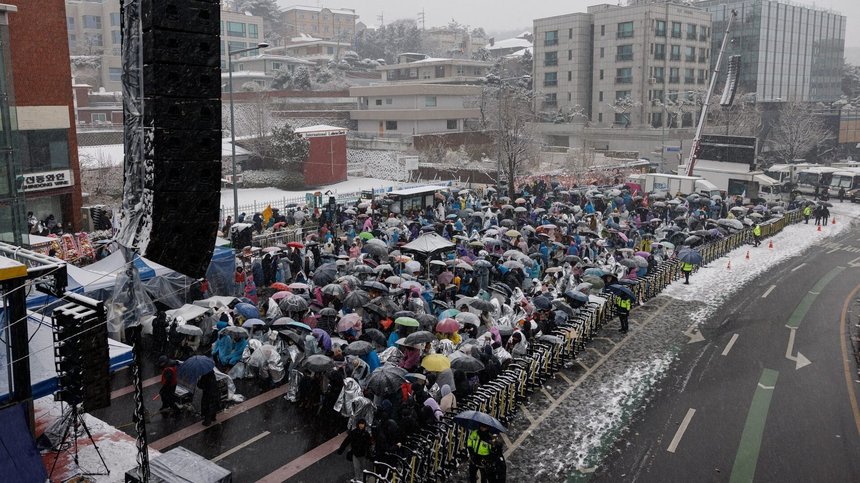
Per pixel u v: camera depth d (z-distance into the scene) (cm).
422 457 1284
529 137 6344
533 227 3469
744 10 10288
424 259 2720
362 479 1270
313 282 2275
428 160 6644
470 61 9800
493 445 1225
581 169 6475
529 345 1902
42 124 3378
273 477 1312
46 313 1412
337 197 5038
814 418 1633
